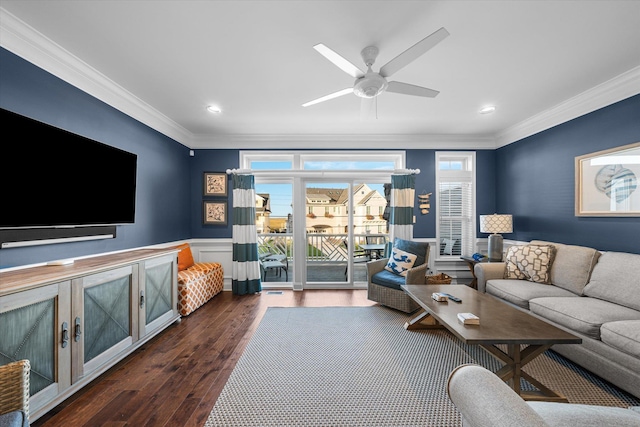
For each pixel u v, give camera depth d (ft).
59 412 5.56
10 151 5.79
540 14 5.91
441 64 7.93
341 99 10.30
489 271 10.75
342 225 15.65
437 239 15.14
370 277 12.19
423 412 5.55
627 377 5.68
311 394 6.11
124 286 7.29
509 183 14.10
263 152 15.03
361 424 5.24
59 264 6.69
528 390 6.18
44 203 6.50
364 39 6.76
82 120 8.23
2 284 4.80
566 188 10.83
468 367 2.95
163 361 7.51
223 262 14.97
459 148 15.17
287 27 6.36
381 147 15.12
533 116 11.96
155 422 5.30
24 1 5.50
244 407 5.70
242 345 8.45
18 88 6.49
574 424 3.17
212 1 5.56
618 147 8.82
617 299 7.51
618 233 8.90
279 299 13.16
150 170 11.44
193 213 14.98
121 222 8.91
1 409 3.30
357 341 8.71
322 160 15.64
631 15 5.92
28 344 4.91
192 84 9.11
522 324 6.06
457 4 5.65
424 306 7.38
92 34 6.56
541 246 10.26
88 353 6.12
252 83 9.06
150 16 5.97
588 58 7.61
